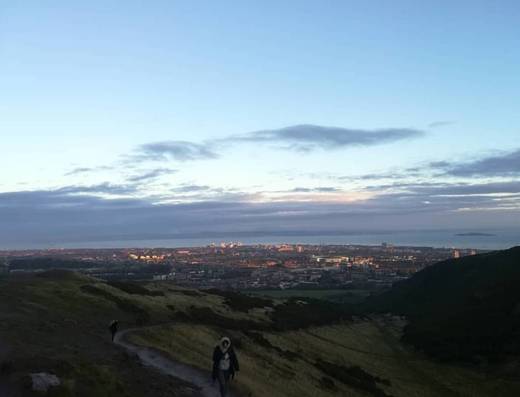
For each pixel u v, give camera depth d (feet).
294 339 183.11
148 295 171.22
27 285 136.67
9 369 53.67
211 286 444.55
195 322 149.18
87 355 70.54
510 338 209.46
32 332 82.28
